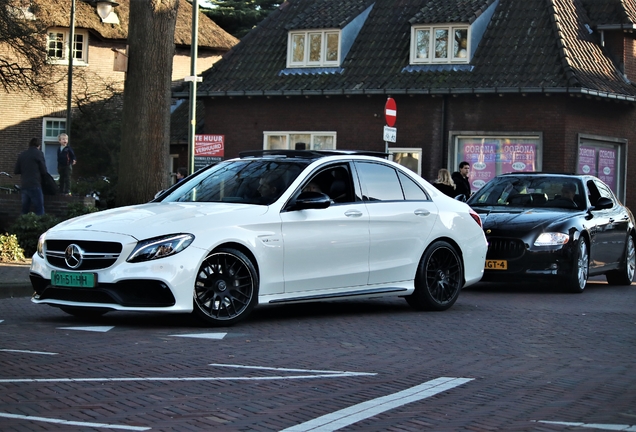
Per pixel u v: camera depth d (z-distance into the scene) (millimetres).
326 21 29734
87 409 5906
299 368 7539
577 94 26438
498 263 14266
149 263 9242
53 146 40781
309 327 9984
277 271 10047
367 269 10844
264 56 31234
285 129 30109
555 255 14188
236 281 9781
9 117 39938
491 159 27562
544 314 11523
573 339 9500
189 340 8844
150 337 8992
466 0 28719
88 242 9484
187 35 43156
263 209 10062
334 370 7488
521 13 28422
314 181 10688
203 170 11375
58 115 40625
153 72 16609
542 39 27578
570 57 26969
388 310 11664
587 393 6746
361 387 6809
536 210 15141
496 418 5859
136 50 16625
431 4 28938
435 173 28094
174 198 10836
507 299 13438
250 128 30656
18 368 7258
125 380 6848
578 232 14508
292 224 10188
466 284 12016
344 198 10828
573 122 26922
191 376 7070
